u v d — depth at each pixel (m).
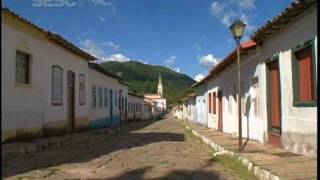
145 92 154.88
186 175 10.51
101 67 30.55
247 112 17.58
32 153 14.70
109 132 27.94
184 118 70.56
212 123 30.61
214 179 9.96
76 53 24.52
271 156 11.38
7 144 15.38
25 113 17.33
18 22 16.36
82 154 14.91
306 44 10.53
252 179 9.52
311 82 10.57
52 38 19.69
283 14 10.62
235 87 20.56
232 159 12.31
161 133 29.28
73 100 24.42
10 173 10.46
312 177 8.09
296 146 11.59
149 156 14.58
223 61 19.75
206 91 34.75
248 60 17.05
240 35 13.73
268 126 14.36
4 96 15.45
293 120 11.75
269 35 13.24
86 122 27.31
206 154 15.30
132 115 58.44
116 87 40.94
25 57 17.77
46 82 19.84
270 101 14.27
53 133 20.81
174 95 148.25
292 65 11.65
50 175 10.27
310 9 10.09
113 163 12.56
